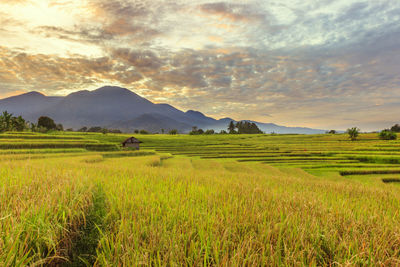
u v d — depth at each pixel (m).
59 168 11.26
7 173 7.24
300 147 84.25
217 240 3.09
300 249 3.22
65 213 3.54
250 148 85.56
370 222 4.25
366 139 110.00
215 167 40.91
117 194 5.27
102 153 46.41
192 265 2.73
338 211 4.79
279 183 12.05
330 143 97.88
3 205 3.65
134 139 79.50
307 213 4.58
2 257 2.29
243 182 10.25
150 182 7.95
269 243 3.24
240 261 2.80
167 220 3.89
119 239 3.01
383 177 35.41
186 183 8.40
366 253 3.09
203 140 129.38
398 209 6.20
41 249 2.76
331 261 3.09
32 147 48.81
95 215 4.23
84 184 5.74
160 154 59.34
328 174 38.22
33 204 3.48
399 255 3.15
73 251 3.21
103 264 2.70
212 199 5.48
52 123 147.75
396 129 150.50
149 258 2.78
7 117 98.38
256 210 4.52
